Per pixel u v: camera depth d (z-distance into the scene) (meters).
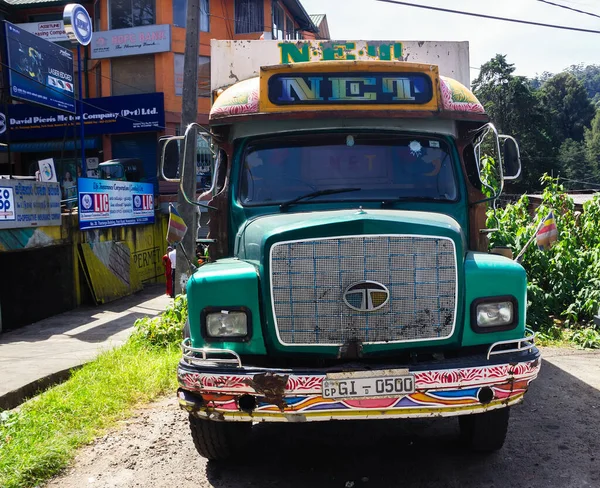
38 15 27.81
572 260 8.91
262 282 3.69
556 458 4.27
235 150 4.73
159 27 26.47
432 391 3.47
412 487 3.92
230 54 6.42
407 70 4.58
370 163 4.62
